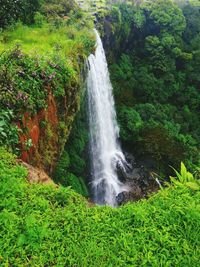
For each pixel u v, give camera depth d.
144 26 23.38
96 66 14.68
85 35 13.52
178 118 21.45
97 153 15.11
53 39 12.02
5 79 7.61
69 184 11.10
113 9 18.75
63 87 9.54
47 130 8.75
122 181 15.12
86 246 4.55
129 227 4.85
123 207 5.30
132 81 20.95
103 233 4.75
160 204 5.25
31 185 5.56
